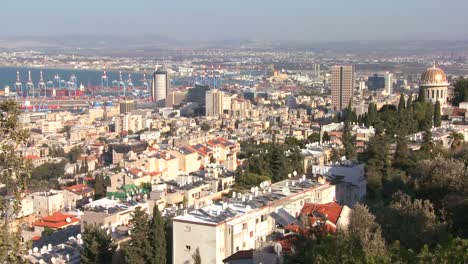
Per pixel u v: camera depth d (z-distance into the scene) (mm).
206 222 144500
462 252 75625
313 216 143125
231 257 131875
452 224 115250
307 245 104062
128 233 179375
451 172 132375
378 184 196750
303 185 185125
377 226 106250
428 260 77688
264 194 174125
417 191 135500
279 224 151625
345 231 103188
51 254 170875
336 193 189375
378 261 81562
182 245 146625
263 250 126438
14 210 75688
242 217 150000
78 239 181250
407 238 103312
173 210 198250
